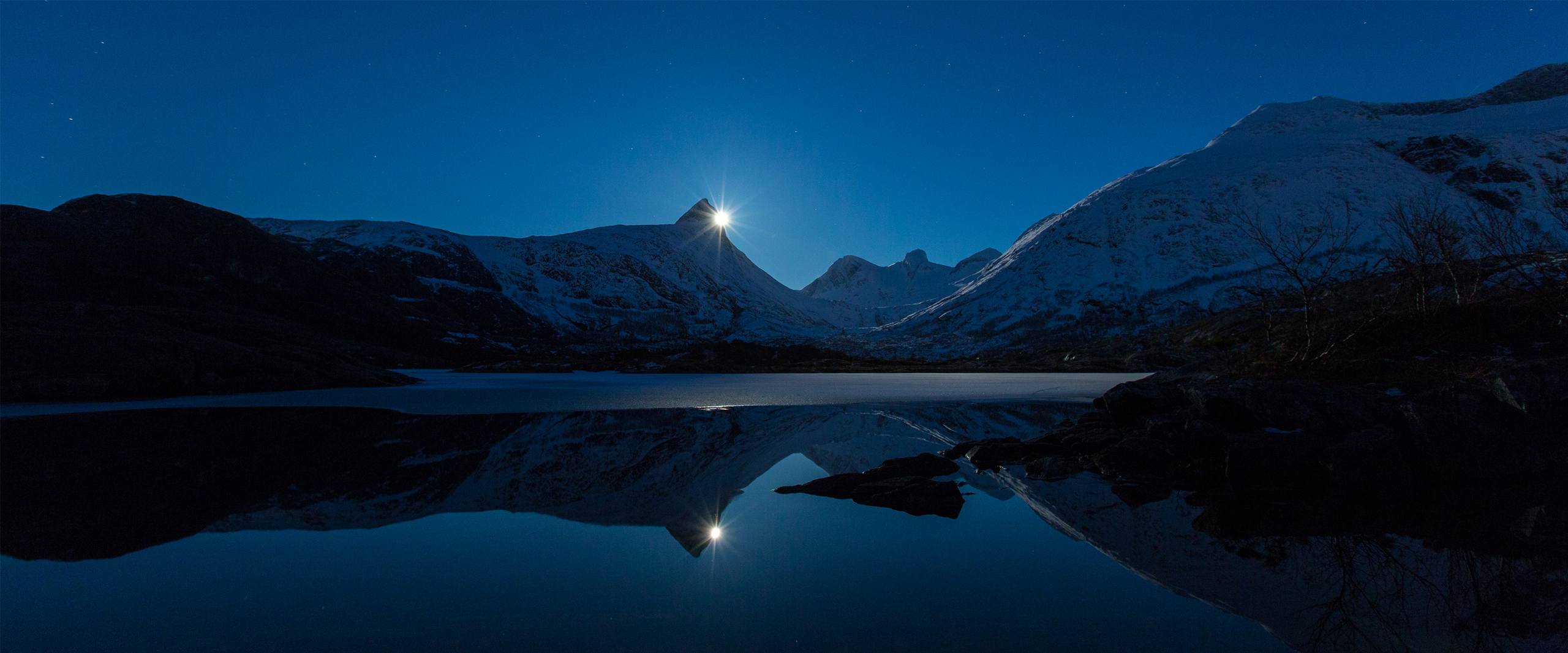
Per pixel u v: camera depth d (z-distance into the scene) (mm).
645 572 4297
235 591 3887
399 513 5891
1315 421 8453
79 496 6500
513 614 3539
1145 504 6516
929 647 3146
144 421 12711
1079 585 4133
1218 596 3965
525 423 13102
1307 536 5379
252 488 6938
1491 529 5586
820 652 3088
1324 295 14430
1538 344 10492
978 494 6934
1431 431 7820
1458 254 13875
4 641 3164
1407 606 3824
